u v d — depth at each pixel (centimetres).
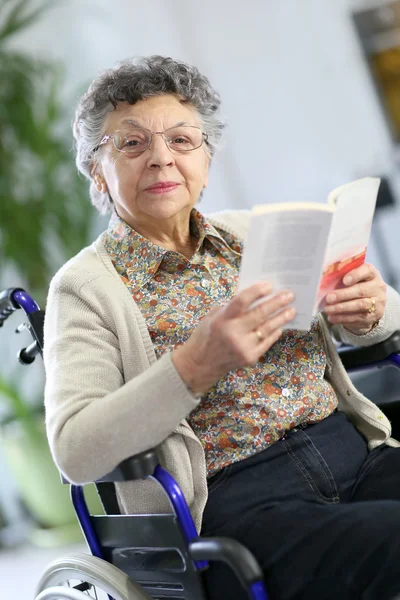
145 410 134
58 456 138
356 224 146
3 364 408
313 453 153
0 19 432
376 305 159
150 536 143
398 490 150
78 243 392
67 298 154
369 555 123
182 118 163
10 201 382
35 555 364
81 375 146
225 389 152
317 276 130
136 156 161
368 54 562
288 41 582
